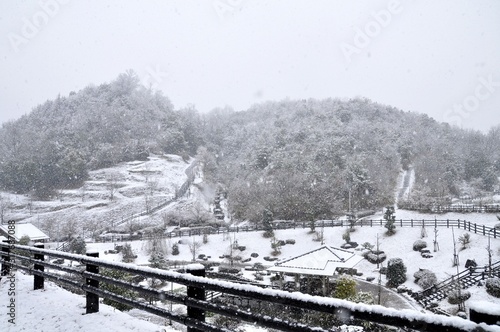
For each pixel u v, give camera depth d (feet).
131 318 13.64
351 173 169.07
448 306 62.90
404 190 190.39
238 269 92.94
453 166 205.87
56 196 215.31
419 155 233.35
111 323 13.06
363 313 6.09
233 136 332.39
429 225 113.91
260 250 123.54
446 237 101.60
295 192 164.55
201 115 400.26
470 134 274.57
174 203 197.77
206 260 116.88
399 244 106.11
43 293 18.31
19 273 24.18
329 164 190.49
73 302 16.39
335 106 322.55
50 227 169.99
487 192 193.36
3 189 231.71
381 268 89.15
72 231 167.94
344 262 64.69
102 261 13.60
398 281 78.64
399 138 254.68
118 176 238.48
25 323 13.76
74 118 303.68
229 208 191.72
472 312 4.99
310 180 169.17
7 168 237.66
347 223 134.62
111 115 297.53
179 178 248.11
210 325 8.93
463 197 181.57
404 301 67.97
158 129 311.88
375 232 118.42
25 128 302.04
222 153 310.86
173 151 304.30
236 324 29.60
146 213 183.62
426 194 170.91
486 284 65.16
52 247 132.46
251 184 189.67
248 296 8.02
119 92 347.56
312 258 65.77
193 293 9.75
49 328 13.11
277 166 196.13
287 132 256.93
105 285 32.91
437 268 86.63
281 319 7.41
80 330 12.57
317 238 121.39
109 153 259.39
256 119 375.66
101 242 140.05
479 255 86.69
